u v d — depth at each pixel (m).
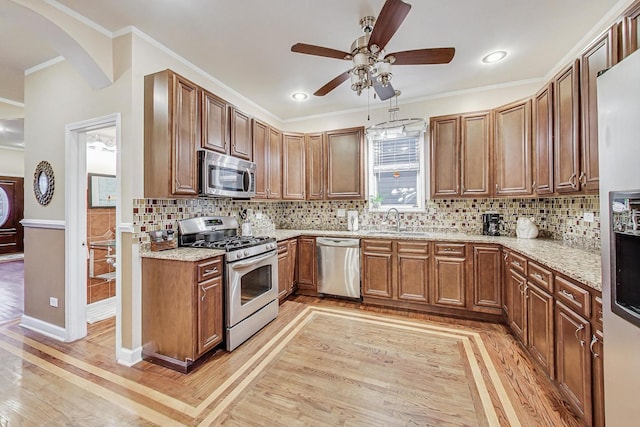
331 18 2.07
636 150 0.96
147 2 1.89
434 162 3.24
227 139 2.76
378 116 3.86
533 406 1.65
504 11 2.00
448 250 2.97
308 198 3.97
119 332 2.17
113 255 3.46
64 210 2.54
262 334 2.61
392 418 1.58
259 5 1.93
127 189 2.15
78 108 2.42
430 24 2.14
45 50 2.45
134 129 2.14
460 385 1.85
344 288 3.46
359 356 2.22
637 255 0.97
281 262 3.33
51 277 2.63
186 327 2.03
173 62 2.51
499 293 2.78
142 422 1.56
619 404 1.06
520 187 2.71
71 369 2.06
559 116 2.13
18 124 4.40
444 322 2.86
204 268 2.11
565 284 1.59
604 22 2.08
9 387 1.85
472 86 3.25
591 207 2.27
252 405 1.68
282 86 3.22
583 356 1.41
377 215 3.87
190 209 2.71
